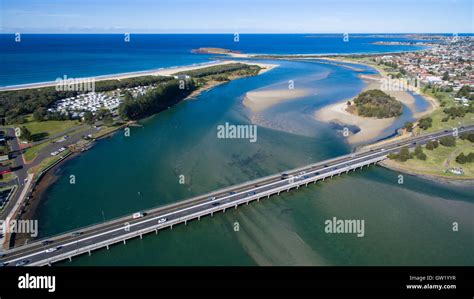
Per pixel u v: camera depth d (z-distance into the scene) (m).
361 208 106.81
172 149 150.88
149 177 125.19
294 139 163.12
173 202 108.00
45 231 93.31
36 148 147.25
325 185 121.06
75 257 84.31
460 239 92.00
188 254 86.88
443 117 193.50
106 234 89.88
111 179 123.31
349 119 193.50
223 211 103.69
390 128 179.38
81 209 104.12
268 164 136.25
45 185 118.38
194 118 196.12
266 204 109.00
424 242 90.94
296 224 98.81
